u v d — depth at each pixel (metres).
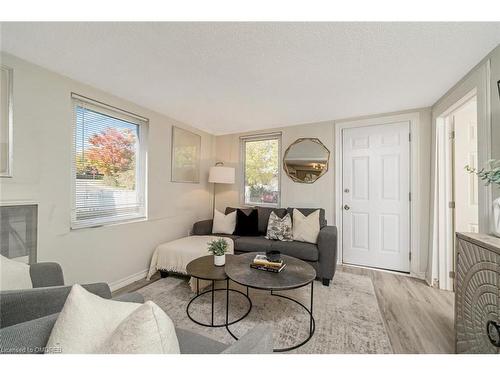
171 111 2.91
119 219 2.51
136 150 2.73
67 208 1.99
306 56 1.65
